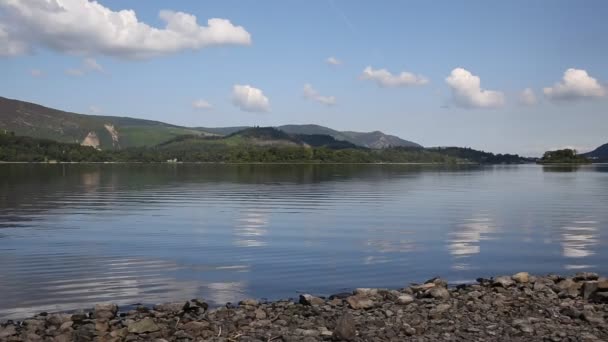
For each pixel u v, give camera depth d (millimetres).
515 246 26641
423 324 13773
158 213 41031
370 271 20891
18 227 32719
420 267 21688
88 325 13445
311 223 35062
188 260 22562
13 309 15531
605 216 40500
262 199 55469
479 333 13016
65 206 46750
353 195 61844
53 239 28062
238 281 19078
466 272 20938
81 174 127000
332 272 20641
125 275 19766
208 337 12883
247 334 13078
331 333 12945
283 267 21375
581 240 28609
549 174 156375
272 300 16734
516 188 80125
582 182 102562
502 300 16047
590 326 13562
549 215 41125
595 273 20125
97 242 27016
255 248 25531
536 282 17922
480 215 40781
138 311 15070
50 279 19047
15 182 88375
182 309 14914
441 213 42094
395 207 46906
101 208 44938
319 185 83188
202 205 48031
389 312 14672
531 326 13445
